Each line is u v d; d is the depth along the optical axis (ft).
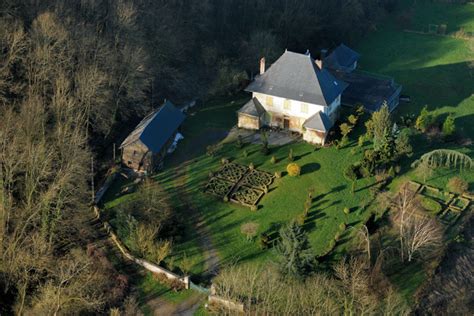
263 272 242.78
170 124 326.44
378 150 311.68
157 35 371.15
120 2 344.28
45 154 266.57
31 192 244.42
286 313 219.61
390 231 275.59
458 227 280.92
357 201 292.61
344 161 321.93
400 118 365.20
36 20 300.20
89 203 283.79
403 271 257.14
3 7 318.45
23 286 233.76
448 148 337.93
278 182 305.73
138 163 307.99
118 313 227.81
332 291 232.12
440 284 252.01
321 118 330.95
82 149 294.46
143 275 253.85
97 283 242.37
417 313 238.89
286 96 336.70
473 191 304.30
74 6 340.59
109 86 325.21
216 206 290.35
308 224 277.85
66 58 305.73
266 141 327.47
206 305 239.91
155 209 272.92
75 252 254.06
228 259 259.80
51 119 296.51
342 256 258.57
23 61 292.81
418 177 311.47
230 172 312.91
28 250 243.81
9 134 263.70
